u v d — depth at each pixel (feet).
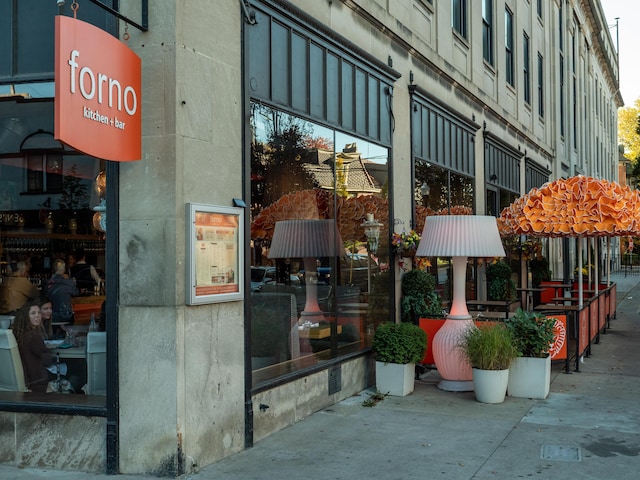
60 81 15.43
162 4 18.99
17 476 18.78
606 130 170.81
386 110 34.47
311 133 27.25
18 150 21.67
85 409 19.19
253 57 23.26
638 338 48.14
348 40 30.07
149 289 18.83
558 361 36.50
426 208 39.96
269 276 23.84
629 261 181.68
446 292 42.86
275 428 23.20
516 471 19.03
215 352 20.12
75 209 20.89
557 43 90.48
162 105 18.90
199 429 19.34
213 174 20.39
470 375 30.12
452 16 46.80
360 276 31.50
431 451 20.94
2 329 21.80
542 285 62.80
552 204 37.32
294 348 25.55
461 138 47.73
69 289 20.89
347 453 20.77
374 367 31.78
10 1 20.77
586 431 23.22
